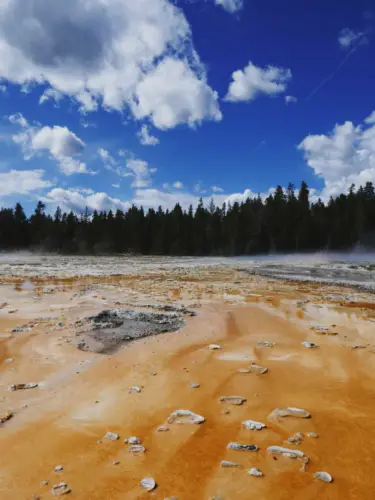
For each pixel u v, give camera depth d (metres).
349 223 70.62
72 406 4.99
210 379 6.11
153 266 34.94
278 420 4.68
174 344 8.13
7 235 77.38
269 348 7.96
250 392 5.60
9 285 18.00
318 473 3.51
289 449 3.96
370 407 5.11
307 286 19.52
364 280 22.75
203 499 3.13
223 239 76.56
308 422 4.63
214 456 3.82
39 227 79.75
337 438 4.23
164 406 5.05
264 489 3.28
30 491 3.19
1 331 8.80
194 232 78.88
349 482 3.40
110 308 11.88
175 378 6.12
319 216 75.38
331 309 12.65
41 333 8.70
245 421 4.61
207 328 9.70
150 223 83.69
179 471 3.54
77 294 15.07
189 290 17.12
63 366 6.57
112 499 3.10
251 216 78.06
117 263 39.19
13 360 6.82
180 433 4.30
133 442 4.06
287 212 74.56
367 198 74.69
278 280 22.53
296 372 6.50
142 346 7.91
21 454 3.79
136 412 4.85
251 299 14.72
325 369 6.66
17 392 5.42
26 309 11.54
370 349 7.90
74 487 3.26
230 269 31.81
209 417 4.75
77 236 78.88
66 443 4.02
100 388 5.64
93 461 3.68
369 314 11.80
